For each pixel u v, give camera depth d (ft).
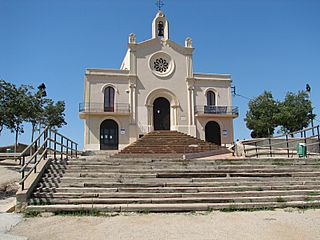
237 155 68.18
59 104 118.21
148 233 19.45
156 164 37.29
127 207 25.30
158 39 110.22
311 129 49.19
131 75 104.32
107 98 102.42
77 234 19.36
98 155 87.51
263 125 118.32
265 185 31.76
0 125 61.87
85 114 98.84
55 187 29.22
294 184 32.40
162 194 28.27
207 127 108.47
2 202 31.81
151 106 104.88
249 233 19.43
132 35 107.65
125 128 100.99
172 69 108.99
